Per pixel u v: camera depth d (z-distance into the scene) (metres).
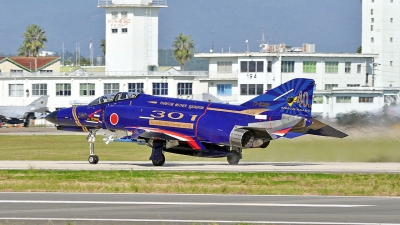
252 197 79.56
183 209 71.25
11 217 66.75
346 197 79.75
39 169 106.81
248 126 115.19
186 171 104.62
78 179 94.62
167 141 118.31
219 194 82.00
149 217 66.88
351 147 142.25
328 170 107.50
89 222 64.38
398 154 138.62
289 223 64.12
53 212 69.38
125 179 94.56
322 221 65.12
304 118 112.69
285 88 114.94
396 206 73.31
